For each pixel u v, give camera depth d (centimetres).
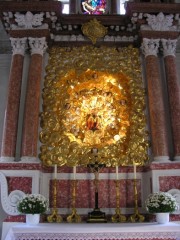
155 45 472
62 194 422
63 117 459
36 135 425
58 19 476
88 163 429
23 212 358
